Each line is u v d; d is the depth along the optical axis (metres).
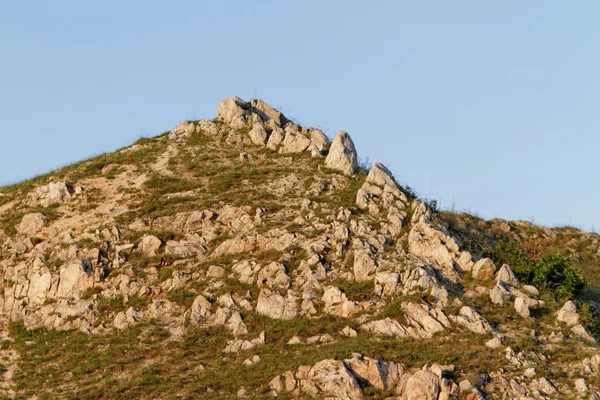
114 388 43.19
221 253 52.72
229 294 49.12
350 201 56.41
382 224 53.44
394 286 47.84
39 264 52.84
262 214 55.50
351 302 47.00
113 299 50.31
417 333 45.06
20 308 51.03
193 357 45.50
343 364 41.53
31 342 48.56
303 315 47.16
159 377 43.75
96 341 47.56
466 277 49.91
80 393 43.25
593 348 44.47
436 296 46.75
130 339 47.22
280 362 43.53
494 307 47.53
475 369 42.06
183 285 50.66
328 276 49.59
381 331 45.31
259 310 47.69
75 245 53.62
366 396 40.28
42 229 56.78
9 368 46.59
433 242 51.34
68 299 50.56
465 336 44.66
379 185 57.78
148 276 51.53
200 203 57.59
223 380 42.81
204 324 47.81
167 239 54.25
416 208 54.84
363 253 50.03
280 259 50.78
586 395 40.78
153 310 48.88
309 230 53.25
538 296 49.19
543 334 45.62
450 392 40.22
